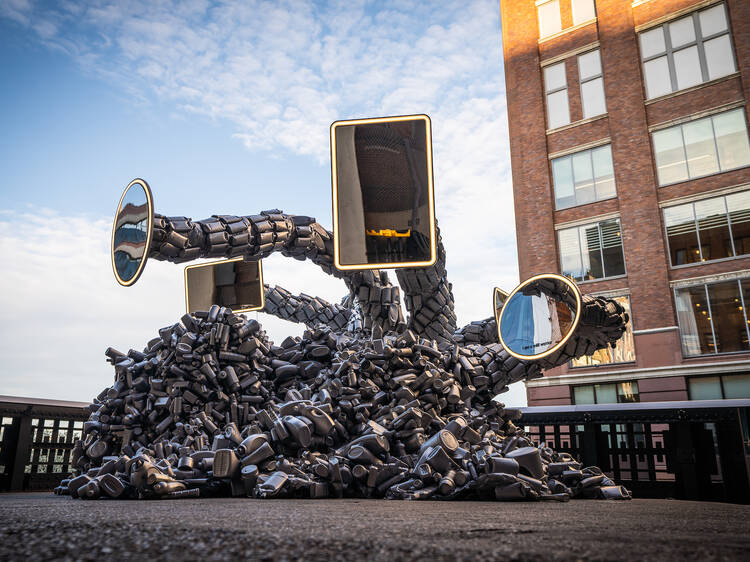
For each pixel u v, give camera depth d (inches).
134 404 241.6
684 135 762.2
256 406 246.1
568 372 767.1
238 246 233.6
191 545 50.0
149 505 118.5
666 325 720.3
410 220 222.7
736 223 709.3
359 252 220.7
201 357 238.4
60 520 74.3
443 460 169.0
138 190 215.0
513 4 931.3
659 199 763.4
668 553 49.6
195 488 163.0
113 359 257.6
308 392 227.0
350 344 273.7
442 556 45.4
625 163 789.2
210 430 224.7
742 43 738.2
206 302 317.7
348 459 180.5
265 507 111.5
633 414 340.2
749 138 717.9
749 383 658.8
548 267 817.5
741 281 693.3
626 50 817.5
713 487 312.0
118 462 174.2
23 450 370.9
